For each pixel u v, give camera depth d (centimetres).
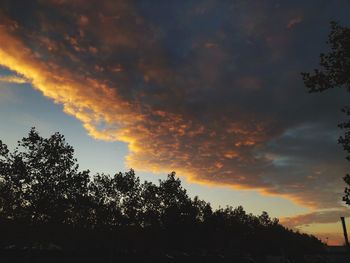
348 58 1714
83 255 4488
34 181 3622
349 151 1786
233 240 9250
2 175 3547
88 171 3869
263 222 12319
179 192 6500
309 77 1795
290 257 8519
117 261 4916
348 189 1778
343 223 5325
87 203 4175
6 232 3512
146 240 5938
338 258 9019
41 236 3650
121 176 5641
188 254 5903
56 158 3697
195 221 7081
